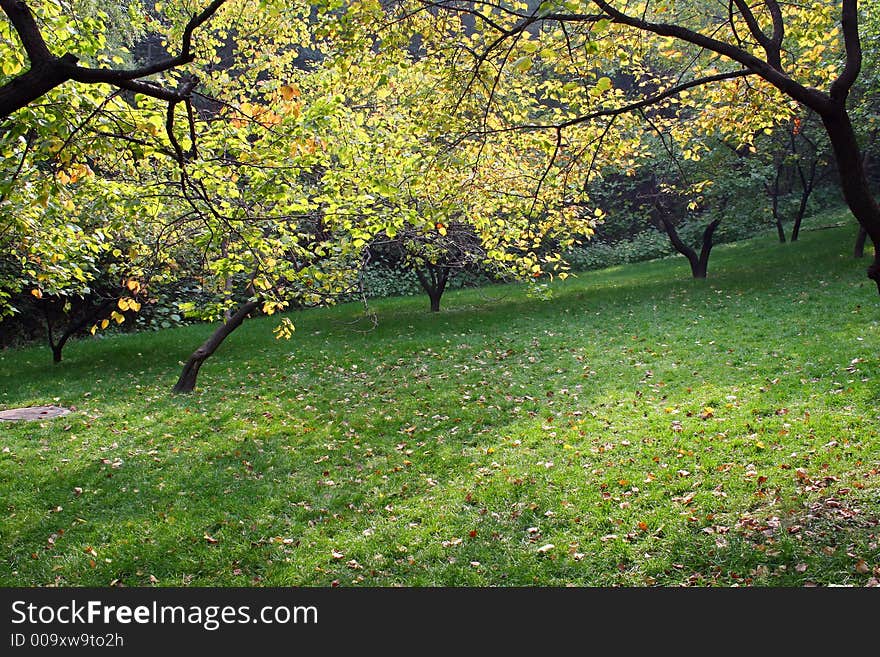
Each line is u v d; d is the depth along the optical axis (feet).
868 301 43.16
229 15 35.29
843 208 86.17
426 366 42.65
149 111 19.17
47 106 16.74
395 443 29.25
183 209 32.37
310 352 48.88
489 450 27.07
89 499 24.54
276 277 25.98
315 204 30.09
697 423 26.99
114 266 33.58
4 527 22.45
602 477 23.20
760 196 58.95
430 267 60.23
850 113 51.44
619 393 32.78
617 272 79.82
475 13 20.30
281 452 28.86
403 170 27.81
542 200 28.12
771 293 51.37
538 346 45.42
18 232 25.52
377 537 20.77
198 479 26.05
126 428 32.83
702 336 42.09
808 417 25.75
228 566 19.76
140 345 56.08
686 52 38.14
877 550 16.57
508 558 18.99
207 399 37.81
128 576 19.53
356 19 20.75
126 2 42.04
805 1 24.11
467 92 23.49
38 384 44.60
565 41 23.22
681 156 59.00
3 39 18.75
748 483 21.26
